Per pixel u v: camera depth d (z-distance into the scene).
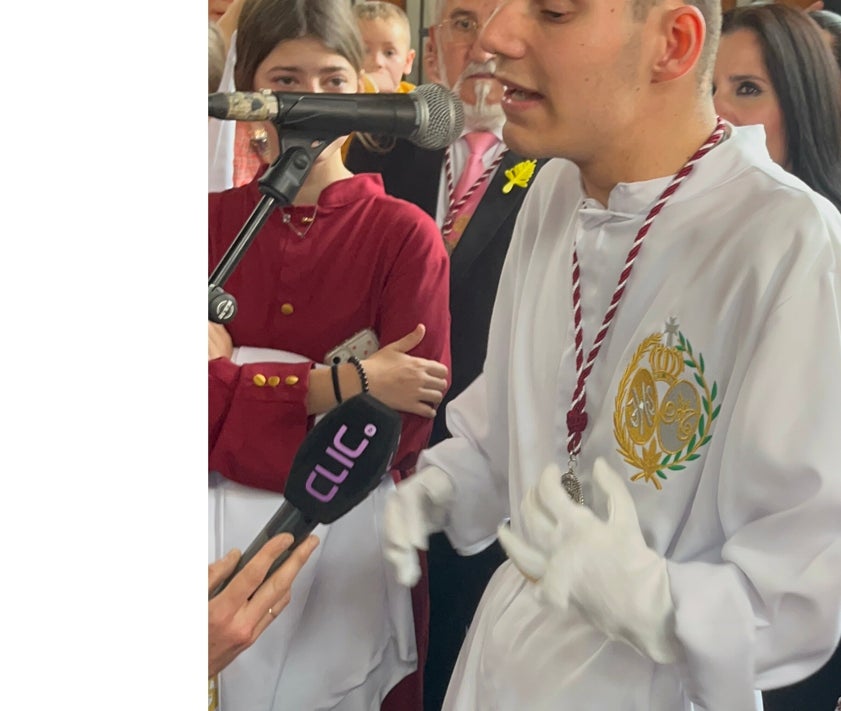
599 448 0.89
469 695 1.01
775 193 0.82
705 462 0.83
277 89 1.10
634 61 0.83
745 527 0.79
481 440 1.05
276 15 1.08
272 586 0.84
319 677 1.13
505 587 1.01
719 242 0.84
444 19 1.07
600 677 0.88
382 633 1.13
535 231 1.02
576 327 0.93
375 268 1.12
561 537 0.81
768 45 1.01
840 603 0.74
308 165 0.71
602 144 0.87
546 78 0.85
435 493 1.02
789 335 0.77
